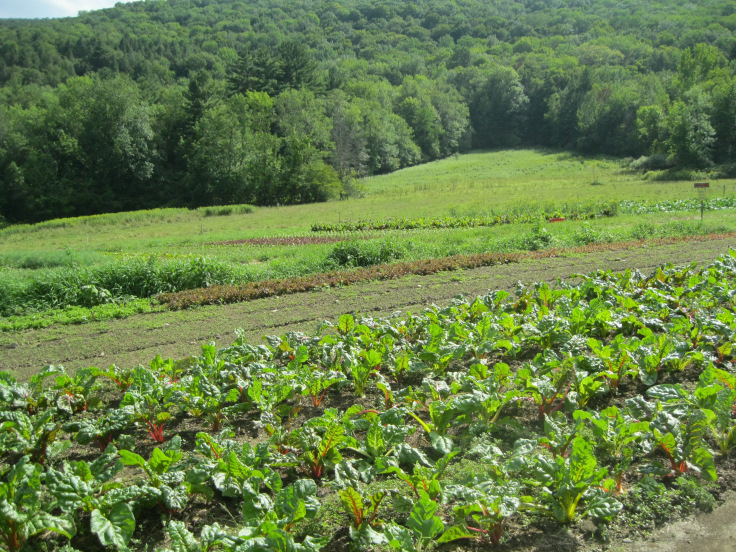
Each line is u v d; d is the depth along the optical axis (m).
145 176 59.31
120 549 3.60
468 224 28.12
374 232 27.19
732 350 6.95
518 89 107.88
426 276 14.34
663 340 6.64
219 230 33.62
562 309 8.24
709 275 10.63
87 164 58.16
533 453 4.97
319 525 4.08
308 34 161.12
